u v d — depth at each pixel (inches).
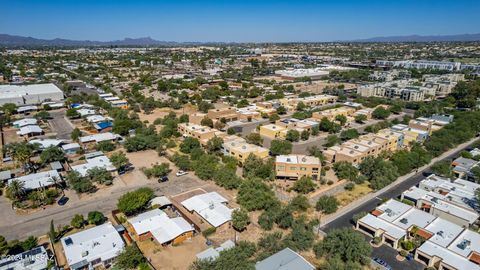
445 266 2445.9
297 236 2768.2
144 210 3284.9
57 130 6131.9
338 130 6240.2
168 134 5615.2
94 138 5369.1
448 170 4212.6
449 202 3376.0
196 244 2792.8
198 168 4153.5
